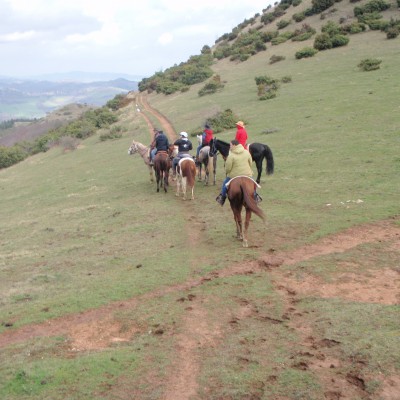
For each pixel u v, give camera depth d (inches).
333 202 593.0
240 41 3253.0
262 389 247.8
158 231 588.1
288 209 593.6
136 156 1387.8
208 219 607.5
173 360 287.4
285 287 375.9
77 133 2329.0
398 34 2027.6
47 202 1000.2
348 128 1023.6
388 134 908.6
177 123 1750.7
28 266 534.9
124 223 658.2
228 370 269.0
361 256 416.8
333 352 274.7
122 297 395.2
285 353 280.5
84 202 888.9
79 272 481.1
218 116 1486.2
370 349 270.8
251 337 304.2
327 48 2209.6
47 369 287.4
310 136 1031.6
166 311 358.0
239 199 460.8
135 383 267.0
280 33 2950.3
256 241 492.1
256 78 1910.7
